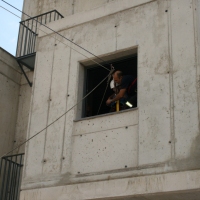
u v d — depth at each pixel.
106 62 12.58
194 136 10.20
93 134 11.58
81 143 11.66
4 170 12.68
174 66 11.03
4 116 14.73
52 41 13.36
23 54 15.95
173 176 10.09
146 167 10.50
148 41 11.64
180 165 10.12
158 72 11.19
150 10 11.92
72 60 12.78
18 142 14.74
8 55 15.23
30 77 15.46
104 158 11.16
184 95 10.65
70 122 12.06
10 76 15.23
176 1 11.59
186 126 10.38
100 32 12.57
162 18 11.65
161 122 10.71
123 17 12.32
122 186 10.62
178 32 11.27
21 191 11.93
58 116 12.33
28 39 16.30
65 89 12.54
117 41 12.18
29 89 15.33
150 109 10.96
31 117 12.73
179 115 10.55
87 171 11.26
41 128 12.45
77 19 13.14
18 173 13.54
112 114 11.50
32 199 11.69
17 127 14.98
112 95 12.27
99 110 12.64
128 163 10.78
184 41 11.11
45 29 13.62
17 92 15.40
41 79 13.05
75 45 12.89
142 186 10.36
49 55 13.23
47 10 17.00
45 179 11.77
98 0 16.12
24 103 15.23
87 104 12.62
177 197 10.35
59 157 11.84
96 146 11.41
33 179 11.94
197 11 11.25
